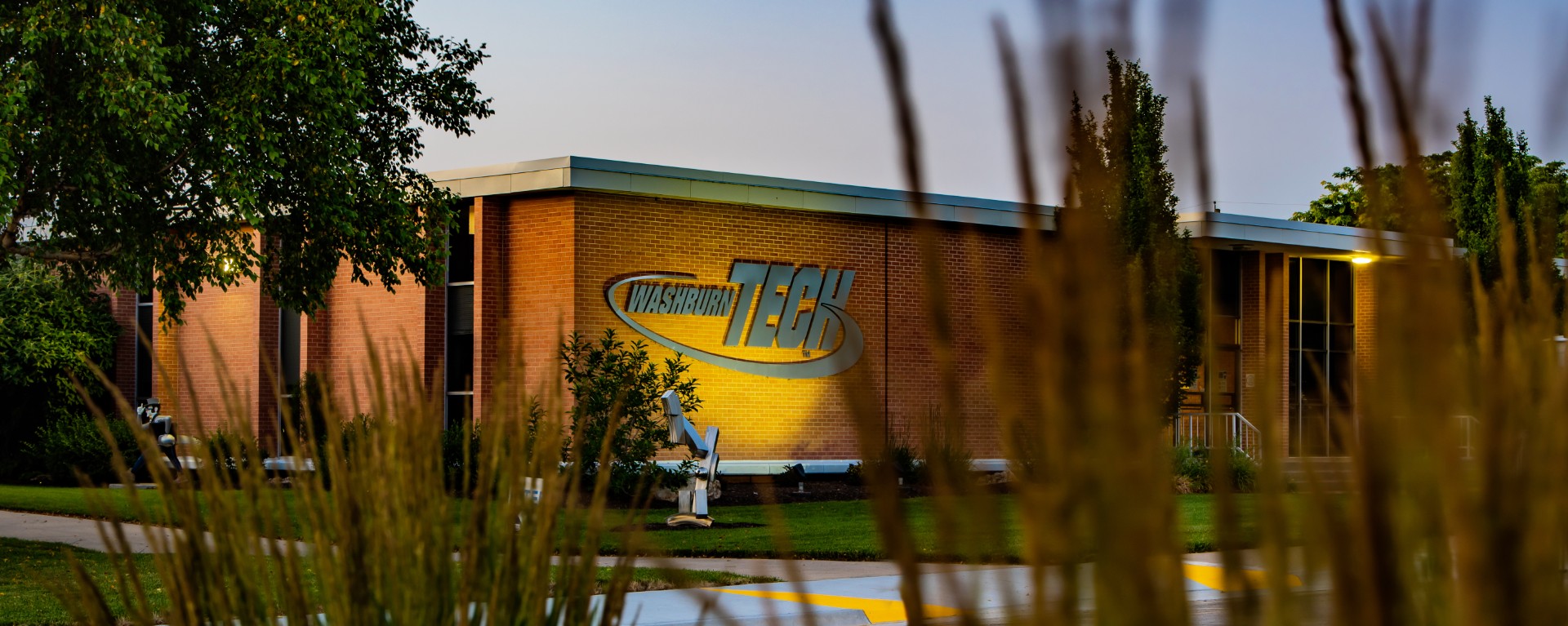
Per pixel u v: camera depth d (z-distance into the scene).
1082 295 0.84
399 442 3.27
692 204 25.61
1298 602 0.90
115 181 15.39
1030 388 0.87
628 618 10.14
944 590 0.90
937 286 0.90
